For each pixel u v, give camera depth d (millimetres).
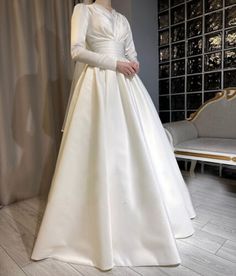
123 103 1147
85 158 1099
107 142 1081
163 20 2453
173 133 1892
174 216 1226
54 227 1110
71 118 1153
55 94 1976
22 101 1799
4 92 1711
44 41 1828
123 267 1055
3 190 1768
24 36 1746
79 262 1088
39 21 1799
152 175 1069
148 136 1219
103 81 1153
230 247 1171
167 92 2537
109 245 1031
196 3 2180
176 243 1128
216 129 2096
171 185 1230
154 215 1051
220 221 1414
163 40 2488
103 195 1029
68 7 1928
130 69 1194
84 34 1173
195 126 2205
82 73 1229
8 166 1776
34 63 1834
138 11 2295
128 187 1077
